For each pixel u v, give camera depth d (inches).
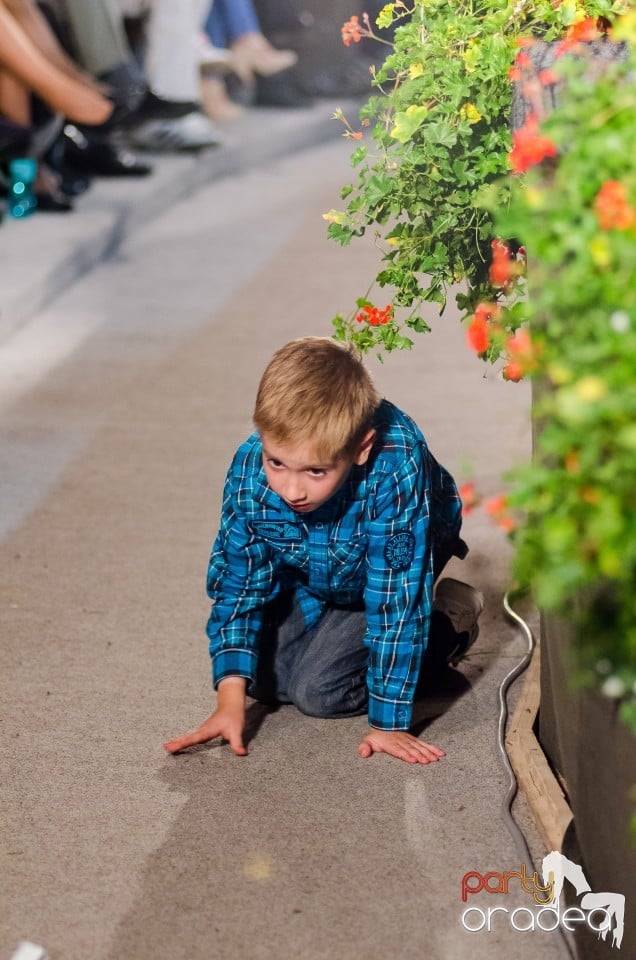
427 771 122.3
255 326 264.8
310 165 434.6
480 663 141.9
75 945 101.3
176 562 166.2
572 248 69.0
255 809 117.3
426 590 120.3
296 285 293.9
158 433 209.3
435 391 225.5
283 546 121.8
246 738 128.2
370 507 116.8
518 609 152.3
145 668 141.9
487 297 119.0
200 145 400.8
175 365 241.4
